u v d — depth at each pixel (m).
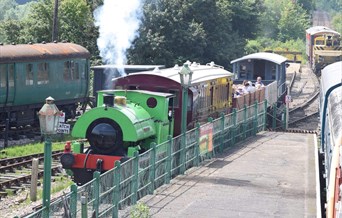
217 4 58.34
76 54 38.44
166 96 23.59
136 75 26.08
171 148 22.55
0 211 19.72
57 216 14.91
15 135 34.03
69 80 37.97
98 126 21.42
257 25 67.19
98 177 16.72
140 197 20.14
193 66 31.56
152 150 20.73
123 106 22.08
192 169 24.92
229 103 32.84
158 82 25.88
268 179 23.67
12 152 28.72
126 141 21.48
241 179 23.52
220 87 31.23
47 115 15.43
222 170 24.92
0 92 32.66
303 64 91.38
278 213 19.36
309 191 22.09
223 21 58.38
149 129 22.70
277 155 28.45
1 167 25.02
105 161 20.97
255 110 34.81
